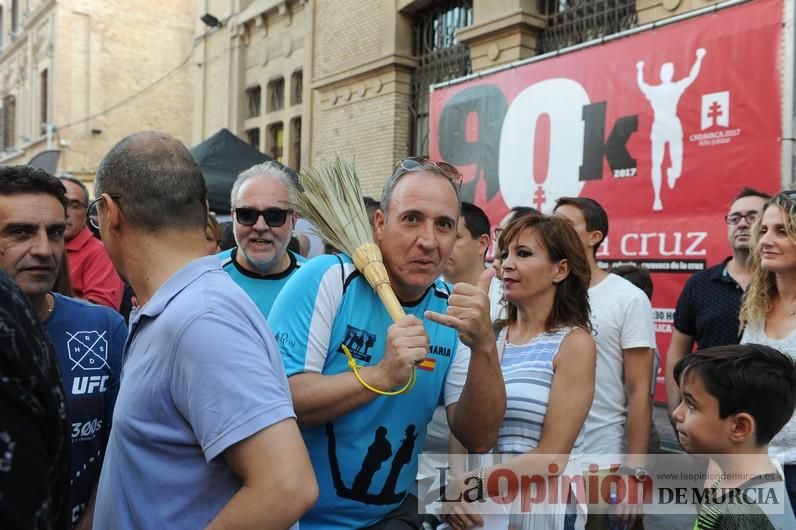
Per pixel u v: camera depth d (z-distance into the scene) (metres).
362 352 1.82
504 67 6.51
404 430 1.87
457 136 7.10
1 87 25.02
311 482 1.25
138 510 1.31
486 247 3.31
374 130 9.80
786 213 2.48
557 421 2.05
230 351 1.26
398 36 9.39
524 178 6.29
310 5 11.17
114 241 1.45
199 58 14.95
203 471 1.29
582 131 5.74
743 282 3.20
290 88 12.07
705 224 4.87
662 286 5.16
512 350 2.31
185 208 1.43
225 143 7.17
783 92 4.43
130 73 20.45
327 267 1.84
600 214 3.00
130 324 1.42
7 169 1.85
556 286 2.27
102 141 20.02
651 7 6.27
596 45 5.64
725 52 4.74
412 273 1.79
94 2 19.78
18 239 1.81
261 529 1.20
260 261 2.99
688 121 4.97
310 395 1.67
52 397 1.03
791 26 4.37
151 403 1.30
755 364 1.75
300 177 2.08
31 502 0.94
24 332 1.00
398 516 1.92
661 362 5.21
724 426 1.77
